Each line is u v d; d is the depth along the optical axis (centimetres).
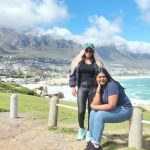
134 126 327
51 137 398
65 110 714
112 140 373
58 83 6875
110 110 314
